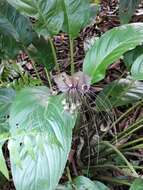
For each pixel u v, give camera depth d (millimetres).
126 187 1599
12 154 1054
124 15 1734
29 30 1639
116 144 1675
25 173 1167
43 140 1109
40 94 1226
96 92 1958
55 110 1162
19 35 1634
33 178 1160
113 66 2129
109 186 1596
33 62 1824
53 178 1151
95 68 1281
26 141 1067
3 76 1834
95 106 1611
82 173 1604
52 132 1121
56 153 1161
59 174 1149
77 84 1247
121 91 1621
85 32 2404
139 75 1353
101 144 1621
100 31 2428
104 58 1275
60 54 2277
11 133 1090
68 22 1500
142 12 2400
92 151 1641
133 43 1258
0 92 1419
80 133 1602
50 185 1149
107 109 1592
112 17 2521
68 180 1442
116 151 1537
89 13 1517
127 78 1655
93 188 1308
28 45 1663
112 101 1616
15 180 1167
